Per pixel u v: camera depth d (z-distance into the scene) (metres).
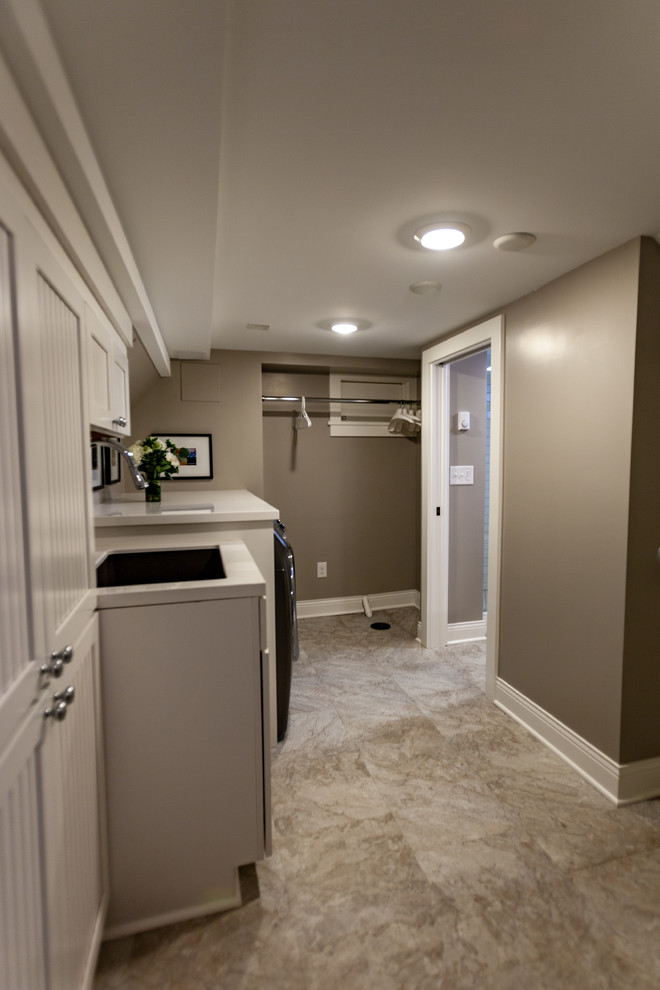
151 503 2.57
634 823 1.73
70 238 1.06
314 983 1.22
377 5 0.79
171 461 2.79
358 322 2.70
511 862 1.57
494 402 2.48
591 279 1.86
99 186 1.12
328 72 0.92
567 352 2.00
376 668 3.03
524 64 0.91
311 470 3.91
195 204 1.30
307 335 3.00
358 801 1.85
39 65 0.72
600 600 1.88
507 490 2.42
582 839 1.66
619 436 1.77
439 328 2.84
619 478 1.77
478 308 2.45
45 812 0.83
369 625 3.79
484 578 3.55
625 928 1.34
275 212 1.47
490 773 2.01
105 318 1.58
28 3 0.68
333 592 4.04
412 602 4.23
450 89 0.98
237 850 1.43
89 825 1.15
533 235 1.64
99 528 2.08
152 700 1.34
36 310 0.84
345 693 2.71
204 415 3.38
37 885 0.80
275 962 1.27
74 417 1.12
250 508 2.36
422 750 2.17
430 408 3.24
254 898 1.45
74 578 1.09
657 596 1.81
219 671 1.38
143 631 1.32
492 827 1.72
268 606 2.20
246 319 2.65
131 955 1.29
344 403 3.91
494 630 2.55
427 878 1.51
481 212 1.49
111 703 1.32
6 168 0.72
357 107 1.02
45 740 0.84
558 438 2.07
